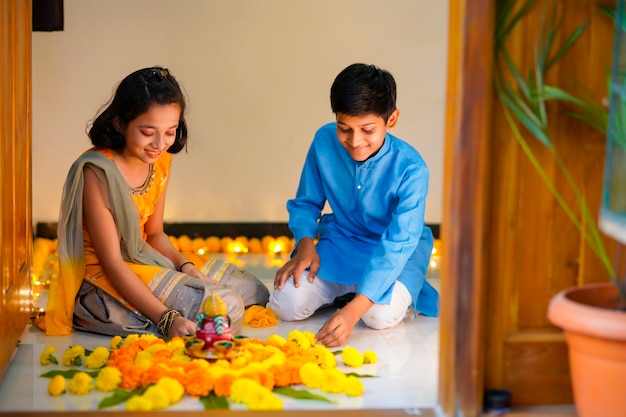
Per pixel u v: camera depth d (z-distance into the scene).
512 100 2.51
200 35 6.06
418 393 2.90
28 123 3.79
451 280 2.54
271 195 6.22
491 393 2.57
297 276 3.82
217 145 6.16
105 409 2.66
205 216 6.19
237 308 3.59
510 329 2.59
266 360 2.95
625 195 2.34
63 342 3.50
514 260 2.58
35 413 2.57
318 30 6.12
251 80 6.12
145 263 3.78
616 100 2.37
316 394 2.84
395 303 3.71
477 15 2.43
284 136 6.19
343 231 4.05
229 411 2.58
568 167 2.58
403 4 6.13
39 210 6.01
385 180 3.83
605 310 2.27
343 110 3.52
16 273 3.42
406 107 6.21
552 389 2.61
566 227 2.59
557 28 2.50
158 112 3.50
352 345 3.51
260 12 6.08
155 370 2.83
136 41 6.02
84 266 3.64
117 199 3.62
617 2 2.40
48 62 5.96
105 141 3.66
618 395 2.30
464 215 2.48
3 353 3.03
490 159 2.51
